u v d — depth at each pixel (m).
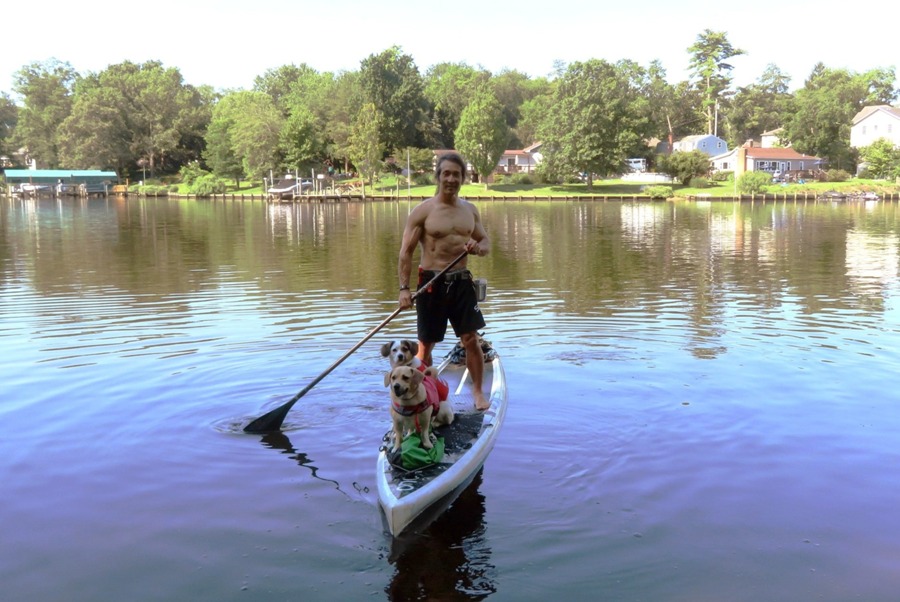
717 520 4.28
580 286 12.84
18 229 28.19
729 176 77.56
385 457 4.91
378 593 3.60
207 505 4.55
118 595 3.59
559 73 109.06
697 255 18.23
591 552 3.94
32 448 5.43
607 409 6.18
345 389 6.80
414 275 14.31
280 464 5.17
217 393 6.68
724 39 98.31
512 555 3.93
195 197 74.88
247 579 3.72
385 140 80.88
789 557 3.87
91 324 9.55
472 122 71.44
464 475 4.73
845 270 14.97
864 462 5.07
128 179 90.75
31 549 4.03
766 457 5.17
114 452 5.37
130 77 92.56
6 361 7.70
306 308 10.71
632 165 88.69
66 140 87.31
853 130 83.50
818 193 61.69
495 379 6.55
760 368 7.36
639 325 9.43
